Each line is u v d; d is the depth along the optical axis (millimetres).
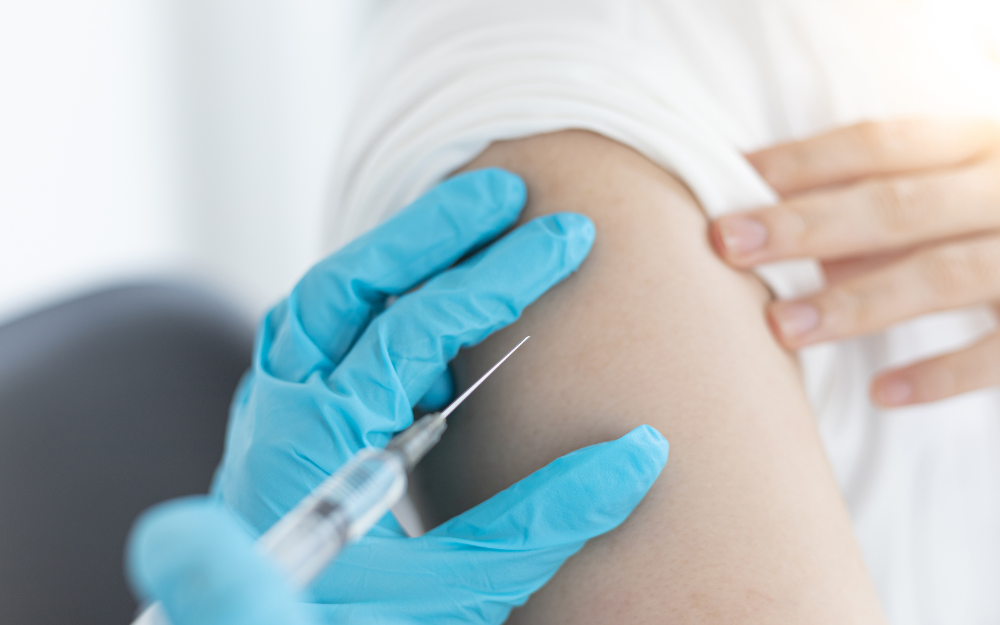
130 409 543
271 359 453
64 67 650
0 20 607
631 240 434
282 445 422
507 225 444
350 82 555
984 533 505
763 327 442
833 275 477
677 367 422
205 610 264
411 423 432
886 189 453
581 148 446
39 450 510
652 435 407
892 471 489
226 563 276
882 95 486
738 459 415
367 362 426
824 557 410
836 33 487
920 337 491
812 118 482
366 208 476
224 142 784
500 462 427
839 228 448
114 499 532
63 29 642
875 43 490
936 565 501
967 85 494
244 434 438
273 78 803
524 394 428
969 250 458
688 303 429
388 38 506
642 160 445
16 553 496
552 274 427
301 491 420
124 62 688
